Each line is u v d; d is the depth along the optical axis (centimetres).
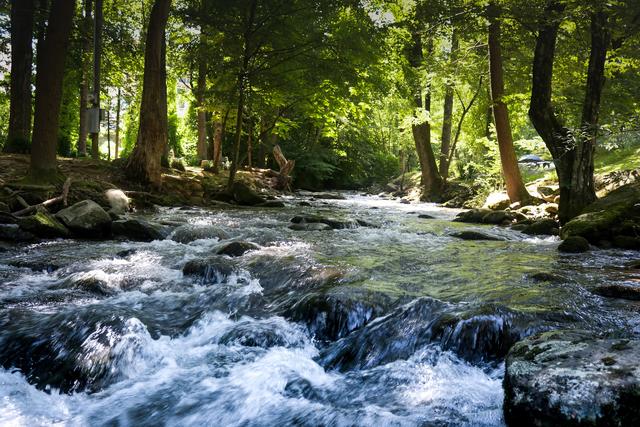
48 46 1242
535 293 562
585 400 277
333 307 505
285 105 2442
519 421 299
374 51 1872
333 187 3962
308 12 1814
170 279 671
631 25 1234
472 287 607
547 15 1238
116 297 595
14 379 413
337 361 446
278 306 560
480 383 385
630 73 1588
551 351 332
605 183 1488
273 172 2836
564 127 1241
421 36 1720
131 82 2886
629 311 491
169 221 1116
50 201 1120
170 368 427
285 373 414
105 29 2170
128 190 1515
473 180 2503
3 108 3600
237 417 348
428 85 2430
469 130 2947
